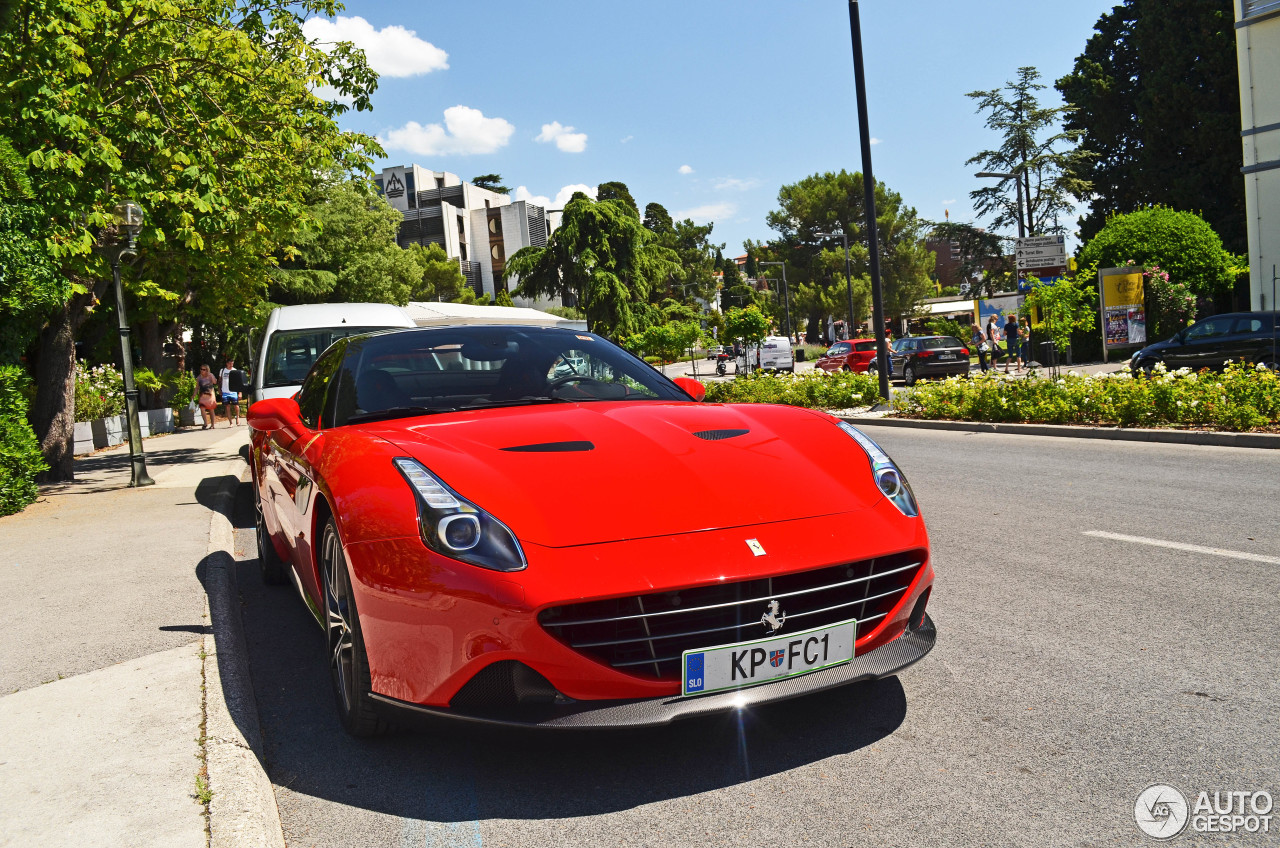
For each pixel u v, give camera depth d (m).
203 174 9.85
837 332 55.28
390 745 2.80
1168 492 6.46
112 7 9.48
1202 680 2.95
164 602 4.40
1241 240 34.31
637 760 2.58
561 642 2.26
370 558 2.48
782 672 2.41
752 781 2.42
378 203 43.00
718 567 2.31
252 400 8.45
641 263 47.31
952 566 4.66
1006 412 12.20
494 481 2.55
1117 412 10.51
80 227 9.08
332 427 3.41
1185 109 35.78
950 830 2.12
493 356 3.77
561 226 46.72
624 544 2.35
